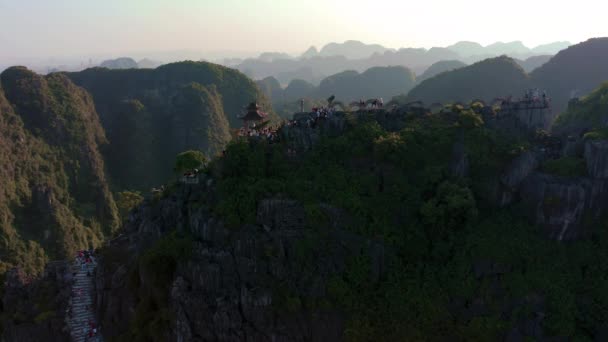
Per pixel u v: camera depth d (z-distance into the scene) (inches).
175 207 2475.4
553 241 2365.9
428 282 2112.5
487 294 2114.9
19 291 2645.2
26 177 5866.1
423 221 2281.0
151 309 2210.9
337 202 2217.0
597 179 2388.0
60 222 5575.8
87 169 6870.1
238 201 2202.3
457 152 2501.2
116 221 6574.8
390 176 2402.8
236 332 1987.0
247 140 2522.1
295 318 1979.6
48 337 2305.6
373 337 1931.6
